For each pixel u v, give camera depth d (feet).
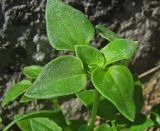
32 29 0.82
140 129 0.71
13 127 0.88
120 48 0.63
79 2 0.83
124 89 0.61
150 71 0.93
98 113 0.71
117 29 0.88
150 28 0.89
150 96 0.93
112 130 0.69
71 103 0.90
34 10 0.81
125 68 0.63
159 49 0.92
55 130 0.73
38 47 0.84
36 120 0.73
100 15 0.85
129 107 0.60
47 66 0.62
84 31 0.67
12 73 0.86
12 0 0.79
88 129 0.68
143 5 0.87
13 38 0.82
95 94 0.67
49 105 0.89
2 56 0.84
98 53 0.63
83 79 0.62
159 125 0.74
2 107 0.88
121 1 0.85
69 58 0.63
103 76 0.61
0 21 0.81
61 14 0.67
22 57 0.85
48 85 0.62
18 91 0.77
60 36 0.66
